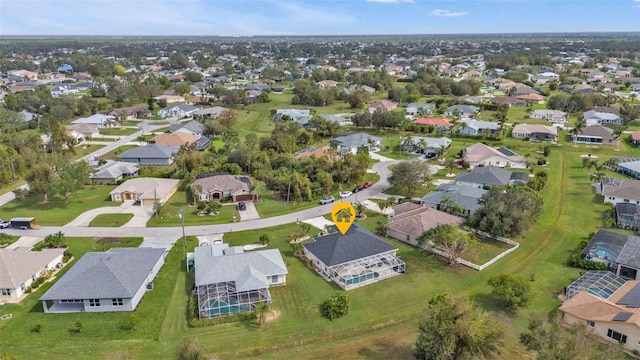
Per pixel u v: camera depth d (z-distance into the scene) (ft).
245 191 301.84
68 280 181.68
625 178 342.64
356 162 333.21
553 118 556.92
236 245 236.02
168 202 300.61
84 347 154.40
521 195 242.17
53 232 251.39
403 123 510.99
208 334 162.50
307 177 317.83
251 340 159.12
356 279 195.83
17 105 592.19
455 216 257.55
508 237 243.19
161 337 160.35
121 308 177.27
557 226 260.21
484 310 173.78
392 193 318.04
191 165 347.15
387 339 159.63
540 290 190.70
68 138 421.59
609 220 257.96
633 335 148.87
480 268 208.03
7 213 278.46
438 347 132.67
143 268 196.13
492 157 380.37
